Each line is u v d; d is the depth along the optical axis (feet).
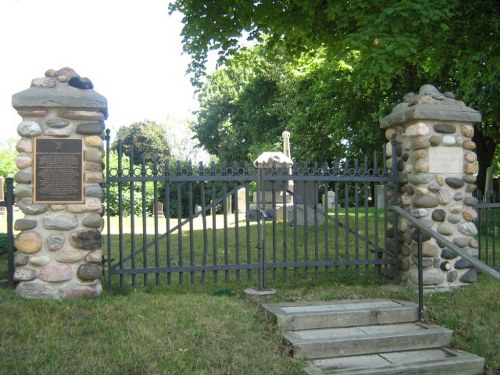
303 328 15.80
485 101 39.93
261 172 19.26
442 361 14.12
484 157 53.88
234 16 32.30
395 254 21.16
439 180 20.25
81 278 16.67
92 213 16.99
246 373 12.60
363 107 52.31
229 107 115.14
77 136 16.93
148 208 69.15
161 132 138.92
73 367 11.93
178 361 12.59
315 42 33.71
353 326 16.29
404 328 16.17
